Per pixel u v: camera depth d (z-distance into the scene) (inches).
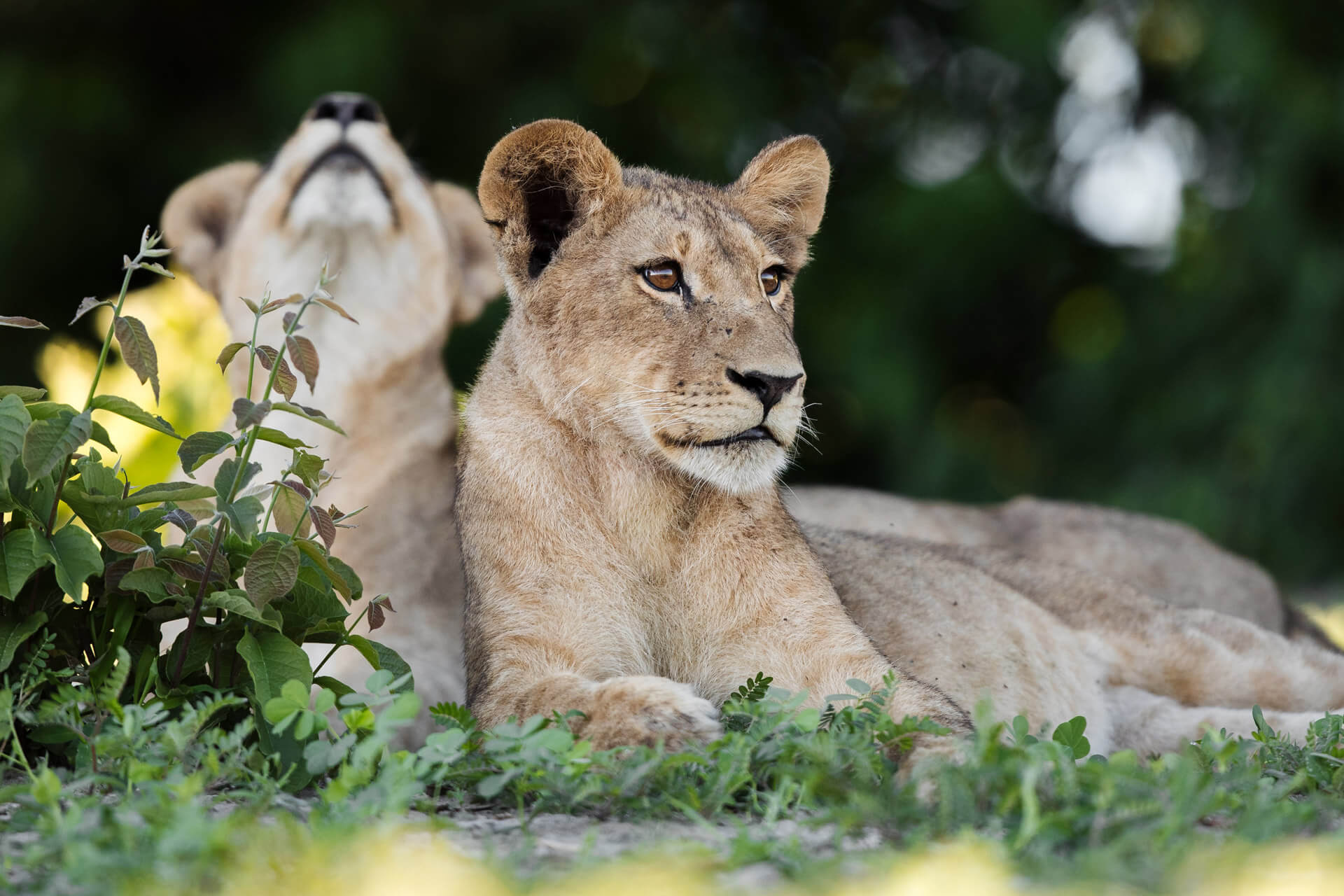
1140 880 157.6
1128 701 381.7
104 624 255.0
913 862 163.2
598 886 154.7
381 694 234.7
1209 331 933.8
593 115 906.7
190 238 450.0
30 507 242.7
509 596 292.0
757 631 293.7
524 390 308.3
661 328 295.7
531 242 316.8
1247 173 931.3
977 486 933.8
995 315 1038.4
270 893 156.3
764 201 344.8
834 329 937.5
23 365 884.6
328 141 413.4
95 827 183.5
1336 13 901.8
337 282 416.5
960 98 1035.3
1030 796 177.0
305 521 292.4
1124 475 929.5
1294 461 857.5
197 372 540.7
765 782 221.8
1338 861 160.2
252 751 228.2
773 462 291.4
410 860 168.6
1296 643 402.0
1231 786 213.8
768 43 1035.9
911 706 267.4
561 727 239.1
